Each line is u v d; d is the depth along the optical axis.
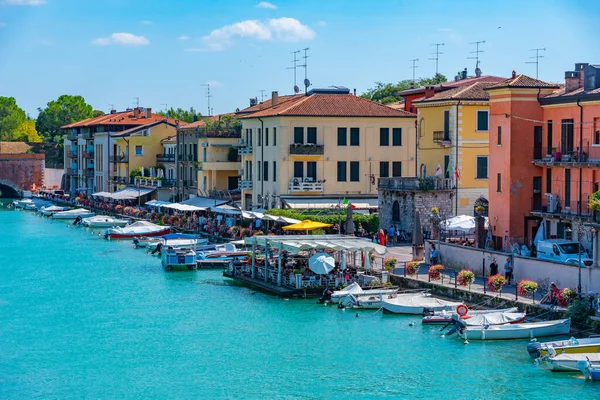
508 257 63.44
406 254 79.62
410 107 115.62
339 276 68.56
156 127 159.38
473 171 90.06
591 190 68.06
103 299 70.88
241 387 47.84
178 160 143.00
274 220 92.88
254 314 63.78
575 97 69.06
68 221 143.12
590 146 68.25
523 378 47.59
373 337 56.28
